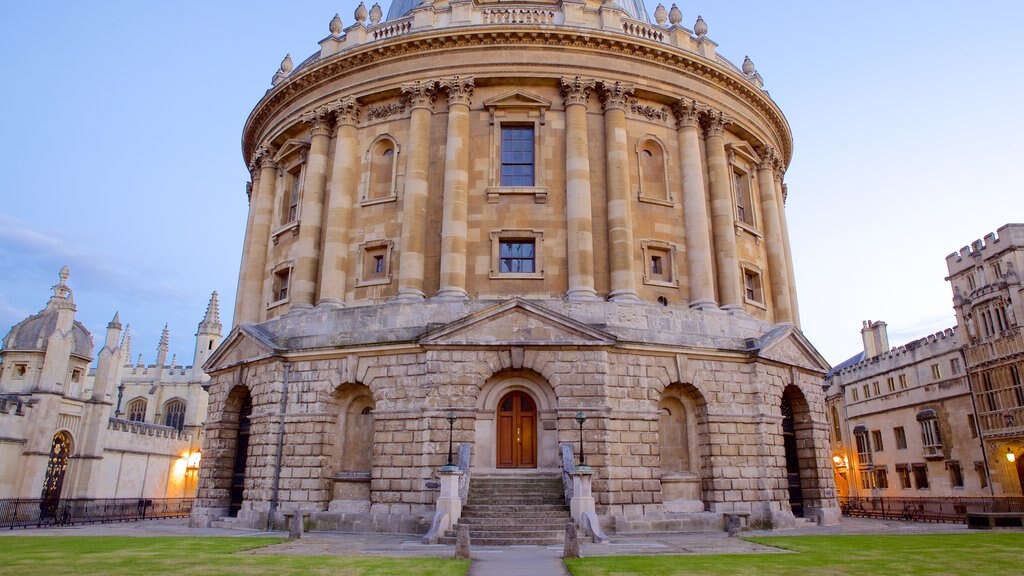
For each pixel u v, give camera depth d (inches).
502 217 1239.5
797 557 680.4
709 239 1327.5
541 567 617.9
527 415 1115.9
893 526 1210.0
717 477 1130.0
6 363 1839.3
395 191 1279.5
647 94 1346.0
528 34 1296.8
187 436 2434.8
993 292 1878.7
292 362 1200.8
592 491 1030.4
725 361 1203.9
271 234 1476.4
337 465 1150.3
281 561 632.4
